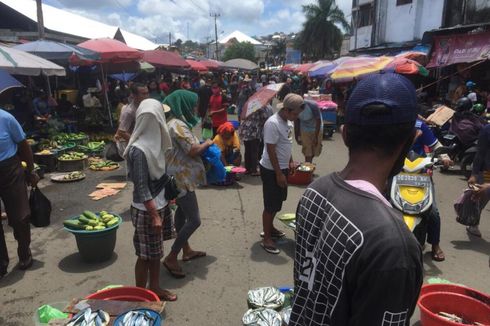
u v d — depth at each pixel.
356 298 1.03
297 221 1.30
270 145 4.52
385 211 1.07
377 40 23.28
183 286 4.07
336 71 13.16
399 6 21.48
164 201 3.59
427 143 4.97
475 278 4.29
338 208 1.13
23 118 10.35
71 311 3.01
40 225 4.59
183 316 3.58
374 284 0.99
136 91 6.50
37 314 3.00
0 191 4.18
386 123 1.12
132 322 2.76
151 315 2.87
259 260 4.64
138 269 3.64
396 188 4.48
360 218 1.07
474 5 16.33
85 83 16.94
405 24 21.16
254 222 5.84
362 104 1.15
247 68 30.41
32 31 18.05
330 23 45.47
